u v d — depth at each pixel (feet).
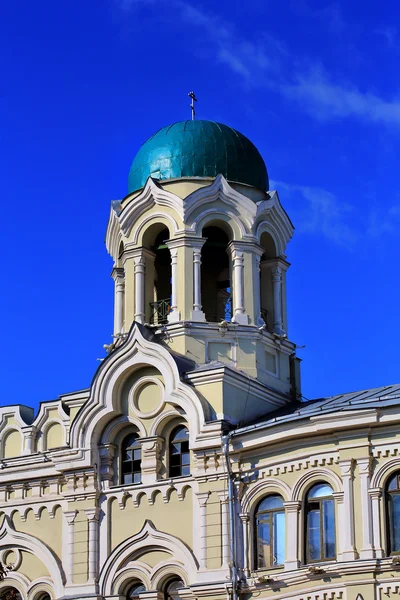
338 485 157.28
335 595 153.58
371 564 151.84
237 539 164.25
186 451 174.29
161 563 169.48
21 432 190.19
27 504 183.83
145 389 178.70
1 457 190.80
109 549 174.70
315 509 159.22
